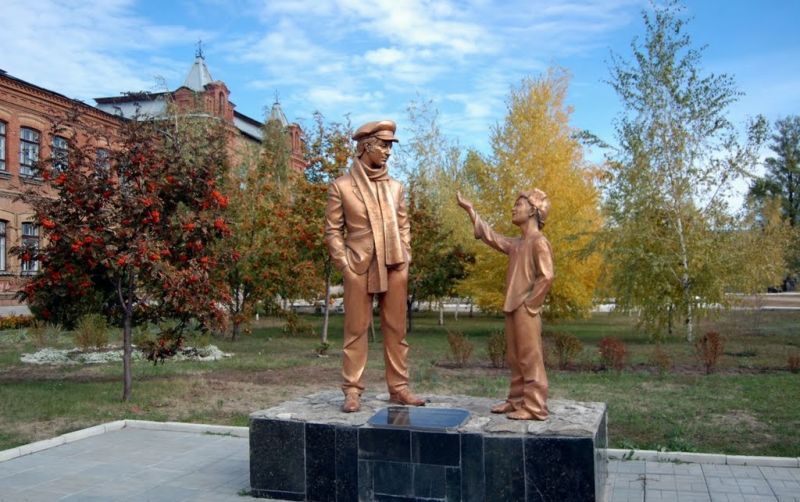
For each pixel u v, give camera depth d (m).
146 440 8.33
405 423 5.72
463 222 24.75
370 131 6.59
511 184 21.27
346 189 6.63
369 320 6.59
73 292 10.54
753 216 18.45
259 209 19.95
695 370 13.48
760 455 7.29
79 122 10.55
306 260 19.14
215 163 10.98
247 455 7.60
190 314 10.84
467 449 5.46
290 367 14.35
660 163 18.69
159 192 10.48
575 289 21.12
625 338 21.12
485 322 31.91
